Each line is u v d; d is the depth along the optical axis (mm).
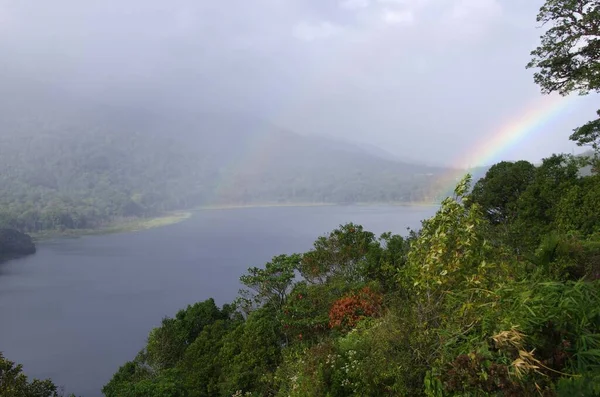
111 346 77500
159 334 21406
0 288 116750
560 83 17781
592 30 15805
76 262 151500
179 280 124375
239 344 15664
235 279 124062
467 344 4219
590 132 18219
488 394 3514
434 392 4199
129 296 109188
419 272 4902
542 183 20953
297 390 6555
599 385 3223
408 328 5027
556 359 3744
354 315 10117
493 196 26297
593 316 3969
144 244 185625
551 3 16281
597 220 14727
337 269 15242
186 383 16188
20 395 12242
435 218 4855
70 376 64062
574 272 6551
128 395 14219
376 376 5199
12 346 76312
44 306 100938
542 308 4133
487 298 4480
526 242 15281
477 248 4633
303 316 12773
